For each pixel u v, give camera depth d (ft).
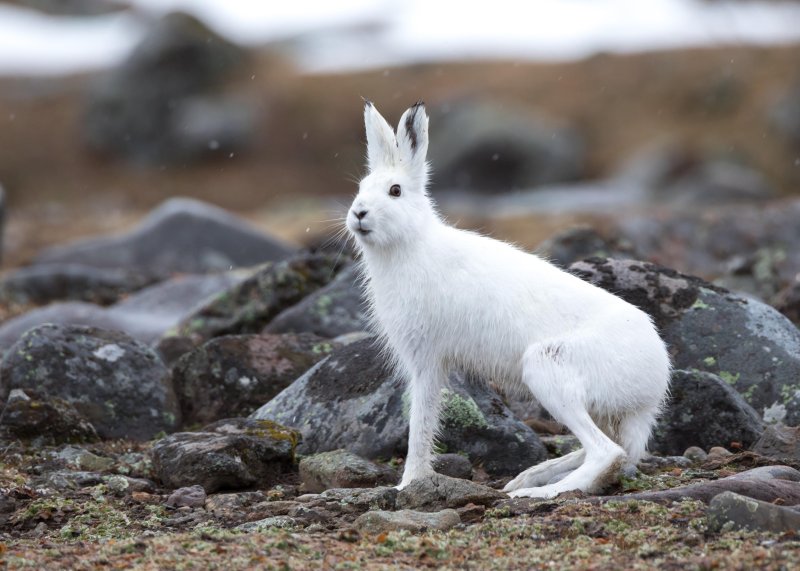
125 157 301.22
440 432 58.23
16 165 298.56
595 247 93.97
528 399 65.67
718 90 304.71
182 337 82.02
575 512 46.26
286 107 315.58
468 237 53.88
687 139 289.74
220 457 55.31
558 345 49.80
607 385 49.60
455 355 52.90
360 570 40.65
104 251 138.00
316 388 63.46
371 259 54.44
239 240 139.13
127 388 66.59
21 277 120.06
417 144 54.08
